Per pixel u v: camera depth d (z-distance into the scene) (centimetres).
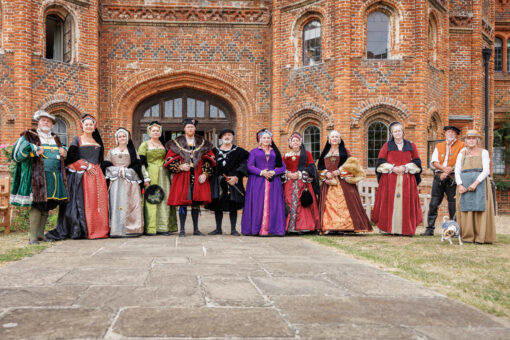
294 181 782
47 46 1501
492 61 1711
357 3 1289
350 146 1280
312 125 1391
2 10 1212
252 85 1511
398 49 1302
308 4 1367
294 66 1410
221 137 807
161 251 543
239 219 1271
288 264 448
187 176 745
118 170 730
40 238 686
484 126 1666
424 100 1290
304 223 775
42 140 658
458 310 286
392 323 256
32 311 273
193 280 366
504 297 323
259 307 285
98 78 1391
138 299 302
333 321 258
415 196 791
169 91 1537
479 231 674
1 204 817
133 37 1463
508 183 1745
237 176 788
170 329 241
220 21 1495
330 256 513
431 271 428
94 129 729
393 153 798
